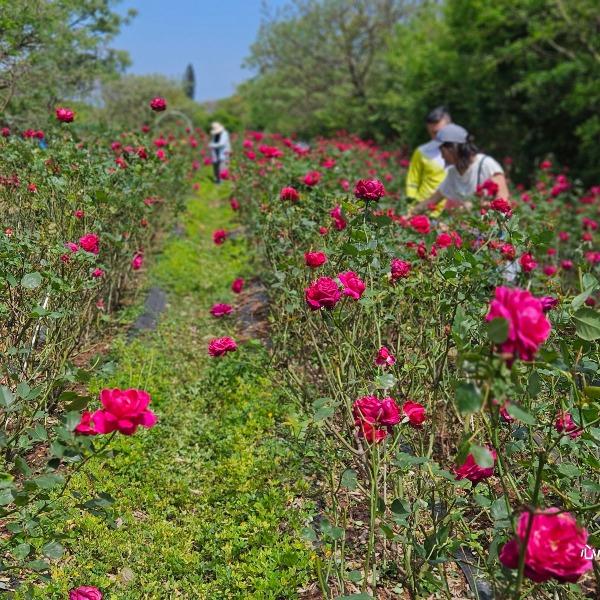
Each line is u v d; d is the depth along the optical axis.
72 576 2.54
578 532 1.38
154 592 2.54
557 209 7.86
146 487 3.19
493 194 4.83
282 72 29.17
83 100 9.34
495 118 17.08
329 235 3.82
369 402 2.16
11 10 6.70
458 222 4.69
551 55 14.59
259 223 5.04
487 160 5.16
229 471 3.29
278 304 4.55
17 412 2.93
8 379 3.14
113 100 16.78
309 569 2.65
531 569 1.41
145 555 2.73
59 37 7.83
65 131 5.10
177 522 3.04
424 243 3.92
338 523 2.84
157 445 3.59
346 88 27.12
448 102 18.19
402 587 2.52
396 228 4.24
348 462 2.99
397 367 3.04
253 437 3.61
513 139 17.11
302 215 4.44
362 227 3.08
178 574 2.68
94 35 9.02
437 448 3.13
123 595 2.49
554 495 2.63
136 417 1.79
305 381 3.76
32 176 4.45
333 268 3.51
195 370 4.52
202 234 9.04
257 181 7.22
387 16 26.34
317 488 3.20
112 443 3.46
